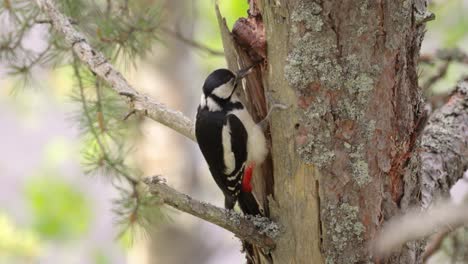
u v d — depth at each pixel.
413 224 6.70
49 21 10.56
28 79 12.17
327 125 8.48
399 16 8.30
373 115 8.41
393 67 8.40
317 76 8.44
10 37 11.71
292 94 8.61
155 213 11.16
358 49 8.32
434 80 12.71
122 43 11.80
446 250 12.20
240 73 9.45
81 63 12.02
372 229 8.52
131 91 10.03
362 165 8.45
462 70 14.81
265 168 9.41
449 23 17.91
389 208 8.54
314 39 8.41
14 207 21.42
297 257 8.83
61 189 21.12
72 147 21.56
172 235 21.11
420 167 8.93
